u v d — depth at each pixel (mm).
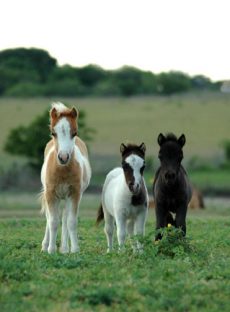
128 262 13312
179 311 10453
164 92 121312
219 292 11258
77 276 12000
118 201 15695
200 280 11883
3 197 42562
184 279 11828
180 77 126438
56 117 15469
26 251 15688
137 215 15875
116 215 15836
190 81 128000
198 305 10719
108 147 67438
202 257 13953
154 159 59094
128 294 10938
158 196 16141
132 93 118062
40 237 19484
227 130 78125
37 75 122312
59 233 21734
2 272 11914
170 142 15953
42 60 125500
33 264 12805
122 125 80438
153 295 10992
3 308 10344
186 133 76875
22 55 125000
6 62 123062
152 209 34375
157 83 123500
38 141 51750
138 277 12000
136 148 15812
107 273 12203
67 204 16188
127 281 11578
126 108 92312
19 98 104688
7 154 59594
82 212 32531
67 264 12883
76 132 15531
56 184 15898
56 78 122875
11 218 28953
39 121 52812
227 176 53906
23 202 39062
